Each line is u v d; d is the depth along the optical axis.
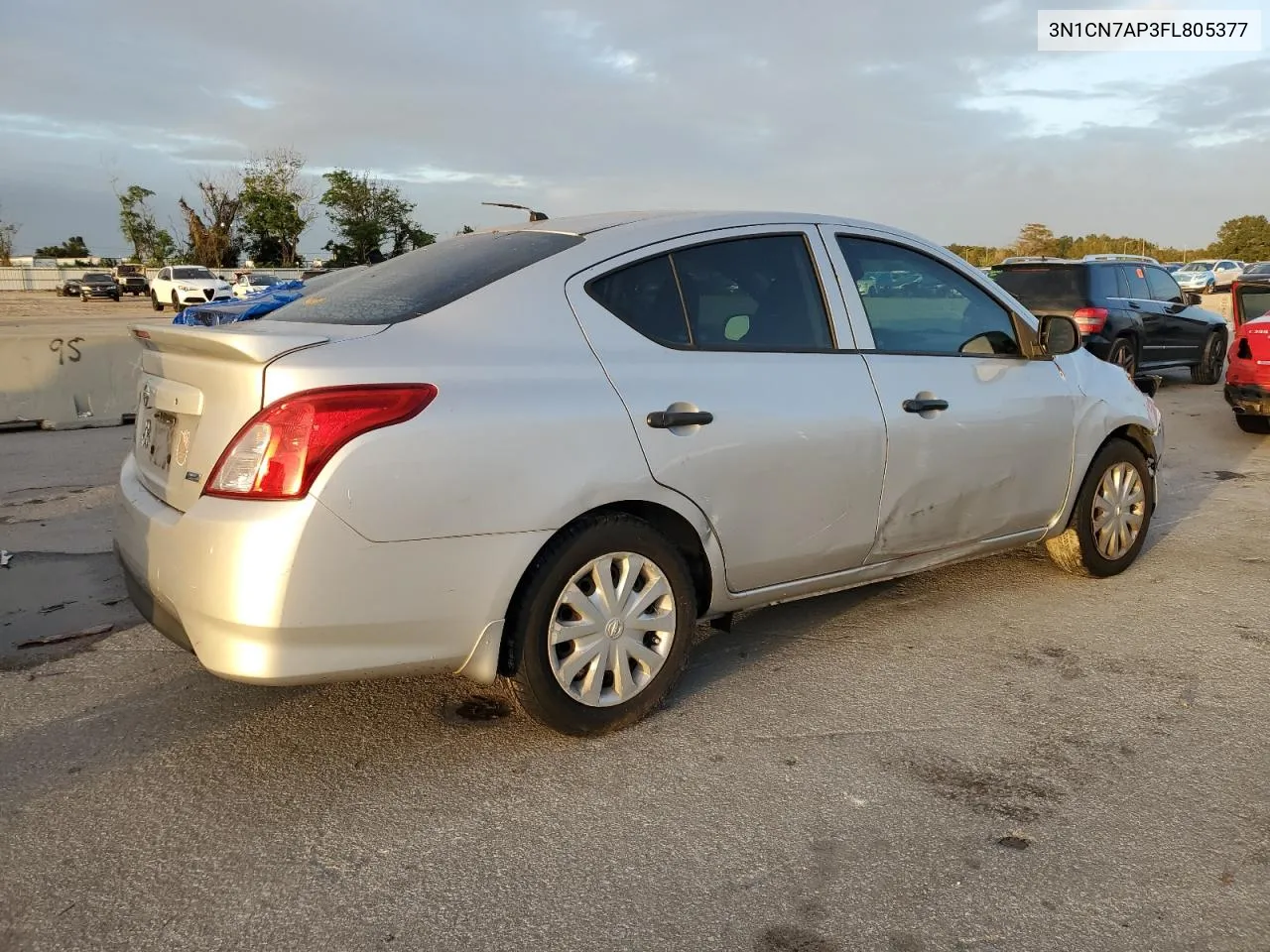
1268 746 3.23
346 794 2.95
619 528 3.14
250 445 2.66
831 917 2.39
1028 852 2.64
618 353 3.20
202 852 2.66
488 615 2.92
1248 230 70.94
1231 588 4.80
